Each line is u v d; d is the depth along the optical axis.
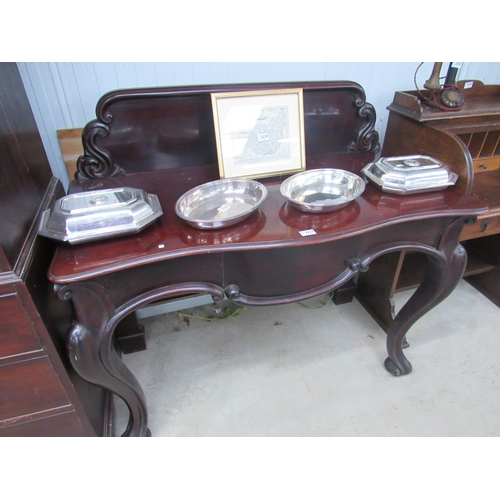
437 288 1.19
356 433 1.23
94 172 1.13
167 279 0.90
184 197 0.97
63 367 0.85
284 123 1.17
